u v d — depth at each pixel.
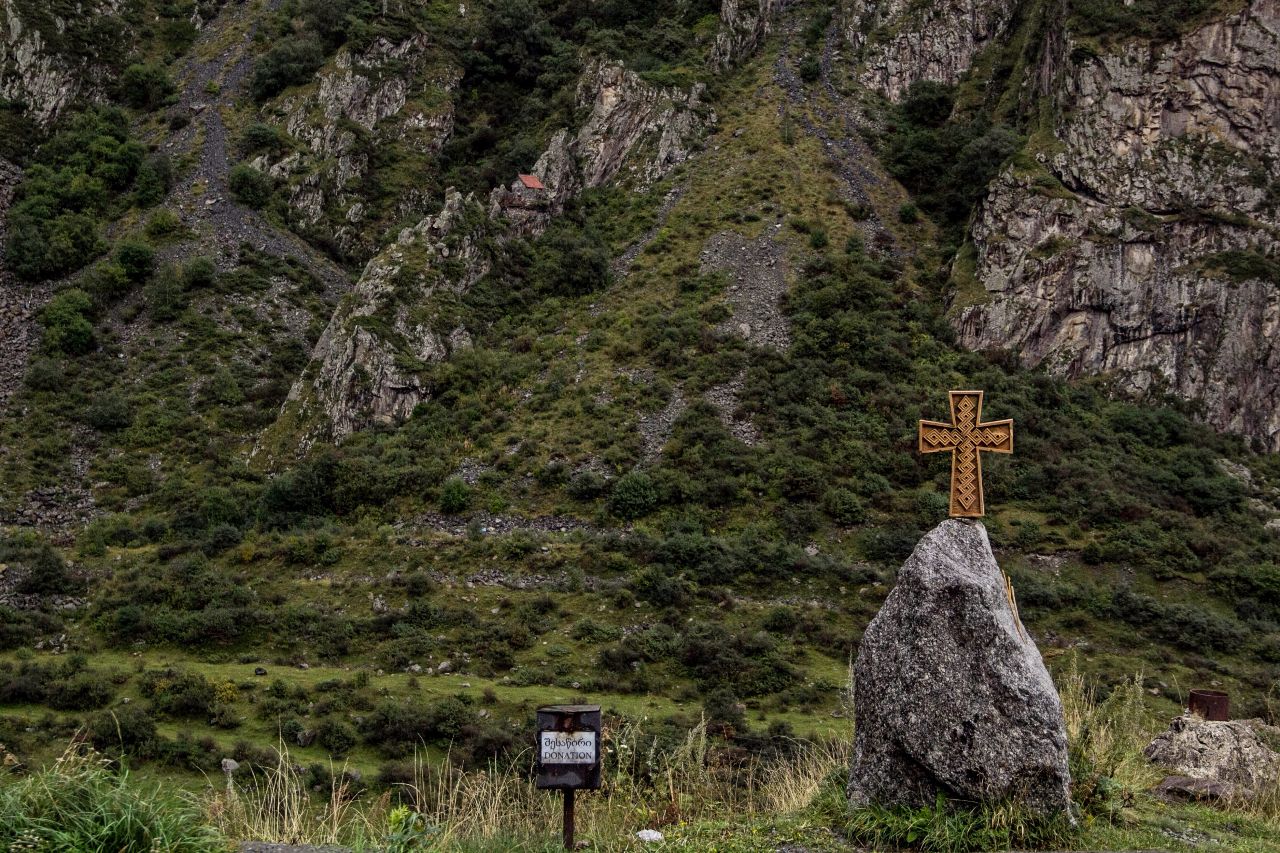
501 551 51.03
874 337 65.38
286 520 57.12
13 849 8.70
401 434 63.16
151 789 10.21
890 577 48.31
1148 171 72.19
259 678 40.09
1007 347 67.69
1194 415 65.75
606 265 76.19
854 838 10.92
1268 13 74.25
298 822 11.66
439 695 38.12
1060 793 10.91
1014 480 56.03
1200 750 16.98
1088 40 76.75
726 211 79.06
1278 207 70.06
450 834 10.88
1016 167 73.69
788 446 57.91
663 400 62.25
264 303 80.75
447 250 74.88
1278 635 45.59
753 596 47.69
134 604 47.41
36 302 78.81
